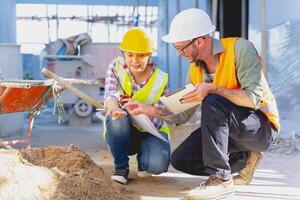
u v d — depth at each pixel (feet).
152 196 10.26
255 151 10.32
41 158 10.61
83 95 11.14
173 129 19.47
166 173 12.38
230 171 9.89
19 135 20.85
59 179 9.14
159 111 10.33
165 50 40.45
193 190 9.62
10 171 8.82
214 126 9.32
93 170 10.41
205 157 9.61
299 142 16.88
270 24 22.99
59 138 20.15
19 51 19.75
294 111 20.99
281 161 14.28
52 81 13.12
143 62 10.44
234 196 10.25
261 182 11.58
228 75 9.50
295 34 20.99
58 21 47.09
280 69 22.08
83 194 8.96
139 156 11.72
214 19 22.77
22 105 13.04
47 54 27.58
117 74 11.04
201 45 9.36
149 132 11.25
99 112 14.33
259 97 9.21
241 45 9.35
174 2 36.47
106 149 16.96
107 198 9.26
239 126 9.53
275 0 22.57
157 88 11.03
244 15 27.37
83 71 26.73
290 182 11.63
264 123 9.75
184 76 33.01
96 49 27.09
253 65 9.27
